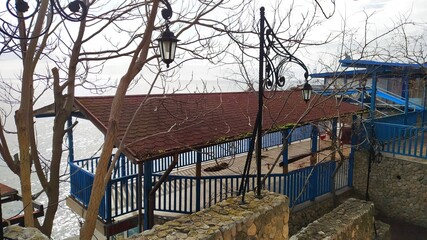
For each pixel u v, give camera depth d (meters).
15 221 4.97
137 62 3.28
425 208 9.27
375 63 10.46
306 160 11.77
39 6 3.37
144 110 6.91
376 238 7.20
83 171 6.78
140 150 5.07
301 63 6.25
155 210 6.91
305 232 5.71
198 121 6.89
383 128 10.48
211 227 3.43
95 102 6.48
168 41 3.47
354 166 10.70
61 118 4.76
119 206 6.87
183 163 10.05
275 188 8.20
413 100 15.12
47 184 4.71
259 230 3.81
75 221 17.22
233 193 6.72
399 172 9.77
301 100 11.23
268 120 8.08
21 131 3.55
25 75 3.52
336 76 8.52
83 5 3.33
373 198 10.28
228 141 6.34
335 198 9.26
